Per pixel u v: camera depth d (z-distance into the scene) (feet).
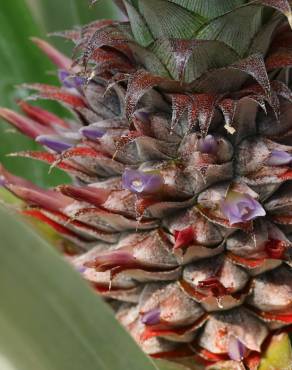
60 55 1.83
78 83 1.71
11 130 1.84
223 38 1.61
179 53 1.58
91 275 1.71
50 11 1.98
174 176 1.63
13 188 1.72
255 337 1.67
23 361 1.56
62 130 1.78
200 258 1.66
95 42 1.62
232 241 1.65
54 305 1.54
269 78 1.64
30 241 1.52
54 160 1.72
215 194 1.63
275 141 1.65
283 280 1.67
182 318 1.67
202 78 1.62
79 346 1.56
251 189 1.63
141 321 1.68
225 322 1.68
